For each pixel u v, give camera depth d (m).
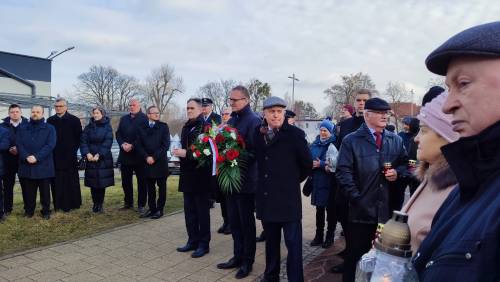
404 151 3.84
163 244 5.55
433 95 2.75
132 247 5.39
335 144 5.55
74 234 5.96
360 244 3.71
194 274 4.48
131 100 7.65
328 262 5.01
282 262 4.97
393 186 3.84
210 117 6.79
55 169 7.33
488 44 0.96
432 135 1.82
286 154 3.98
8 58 30.22
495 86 0.98
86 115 18.69
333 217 5.54
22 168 6.76
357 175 3.75
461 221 1.04
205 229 5.14
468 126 1.05
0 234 5.84
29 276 4.29
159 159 7.00
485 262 0.91
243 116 4.79
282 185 3.96
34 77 31.47
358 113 5.09
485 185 1.03
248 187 4.47
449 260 0.99
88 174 7.25
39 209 7.57
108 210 7.65
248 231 4.48
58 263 4.71
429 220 1.75
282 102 3.99
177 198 9.01
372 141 3.76
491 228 0.92
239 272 4.43
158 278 4.34
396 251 1.17
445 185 1.74
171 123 37.62
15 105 7.50
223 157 4.38
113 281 4.21
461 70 1.04
